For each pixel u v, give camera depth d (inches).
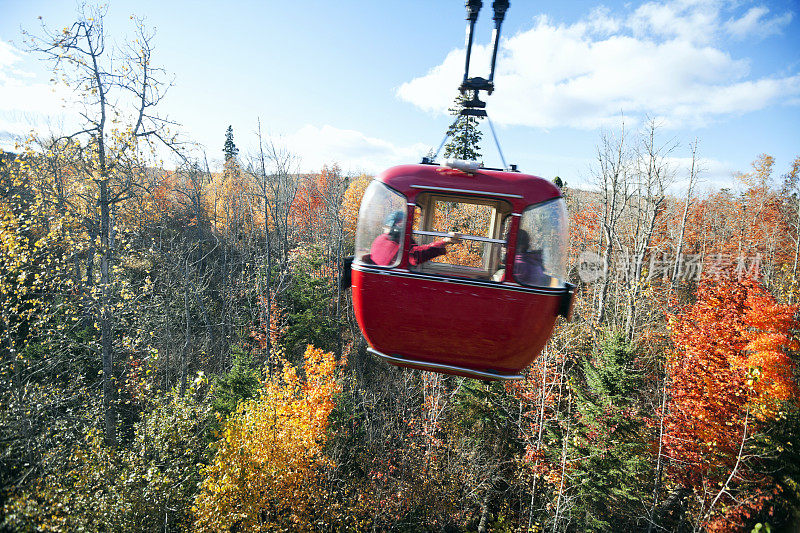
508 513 849.5
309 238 2078.0
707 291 866.8
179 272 1232.8
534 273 206.1
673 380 808.9
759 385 727.7
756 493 717.9
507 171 221.0
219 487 594.9
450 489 813.2
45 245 649.6
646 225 1258.6
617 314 1202.6
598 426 745.6
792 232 1776.6
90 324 871.7
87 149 612.1
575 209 1797.5
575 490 769.6
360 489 783.1
